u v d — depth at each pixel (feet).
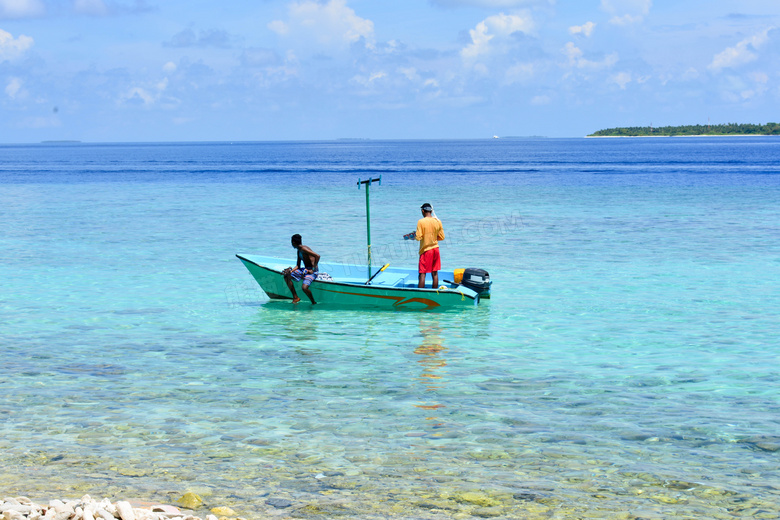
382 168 313.53
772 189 163.02
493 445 23.90
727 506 19.24
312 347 38.22
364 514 18.66
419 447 23.75
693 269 63.05
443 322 44.37
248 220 107.76
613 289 54.54
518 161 387.96
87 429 25.49
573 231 92.07
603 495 19.94
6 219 108.27
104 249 77.15
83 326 43.04
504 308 48.37
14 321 44.32
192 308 48.67
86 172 281.54
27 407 27.96
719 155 426.92
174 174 265.13
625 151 565.12
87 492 19.99
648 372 33.06
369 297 48.62
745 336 39.99
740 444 23.99
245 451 23.38
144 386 30.99
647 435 24.85
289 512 18.75
